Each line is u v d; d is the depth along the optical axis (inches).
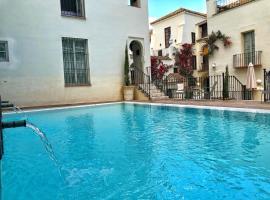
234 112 334.0
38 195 126.2
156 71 1080.2
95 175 150.2
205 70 1010.7
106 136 257.6
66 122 346.3
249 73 543.2
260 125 263.4
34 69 501.0
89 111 449.4
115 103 550.6
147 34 683.4
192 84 766.5
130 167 161.8
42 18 510.9
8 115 408.8
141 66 680.4
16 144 233.1
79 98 565.6
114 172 154.2
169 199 116.0
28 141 244.5
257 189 122.3
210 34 729.0
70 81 561.3
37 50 504.7
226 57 690.2
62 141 241.0
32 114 419.5
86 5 576.1
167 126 297.7
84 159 182.5
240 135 231.9
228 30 677.9
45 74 515.5
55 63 528.7
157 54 1317.7
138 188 129.6
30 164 174.2
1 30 463.2
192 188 126.8
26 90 491.5
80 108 490.9
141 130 282.2
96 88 593.3
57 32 531.5
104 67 606.9
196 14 1241.4
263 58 602.2
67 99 547.2
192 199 114.8
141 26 671.8
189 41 1221.1
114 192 126.5
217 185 128.6
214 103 413.7
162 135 252.1
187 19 1214.3
